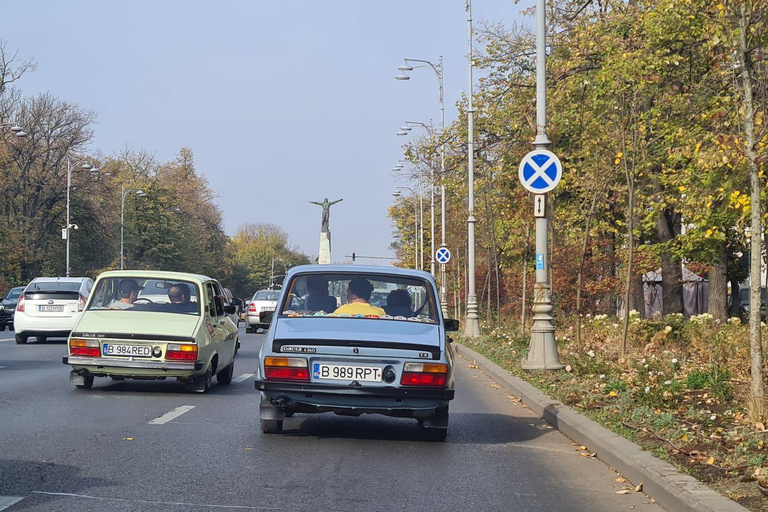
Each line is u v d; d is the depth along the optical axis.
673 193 26.92
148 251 103.12
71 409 12.02
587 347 21.34
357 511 6.81
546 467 8.89
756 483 7.17
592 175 20.89
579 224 31.73
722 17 10.87
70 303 27.20
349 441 10.11
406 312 10.78
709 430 9.76
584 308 33.59
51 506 6.61
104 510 6.55
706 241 27.00
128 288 14.74
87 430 10.23
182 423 11.01
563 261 32.38
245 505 6.86
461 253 52.50
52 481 7.46
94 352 13.84
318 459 8.91
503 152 32.34
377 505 7.02
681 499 6.73
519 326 34.00
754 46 10.89
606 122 20.05
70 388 14.59
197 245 113.75
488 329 35.56
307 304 10.80
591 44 24.66
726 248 28.09
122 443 9.42
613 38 20.62
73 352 13.88
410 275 11.03
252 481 7.74
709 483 7.29
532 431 11.40
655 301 48.12
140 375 13.89
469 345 28.41
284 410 10.20
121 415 11.57
